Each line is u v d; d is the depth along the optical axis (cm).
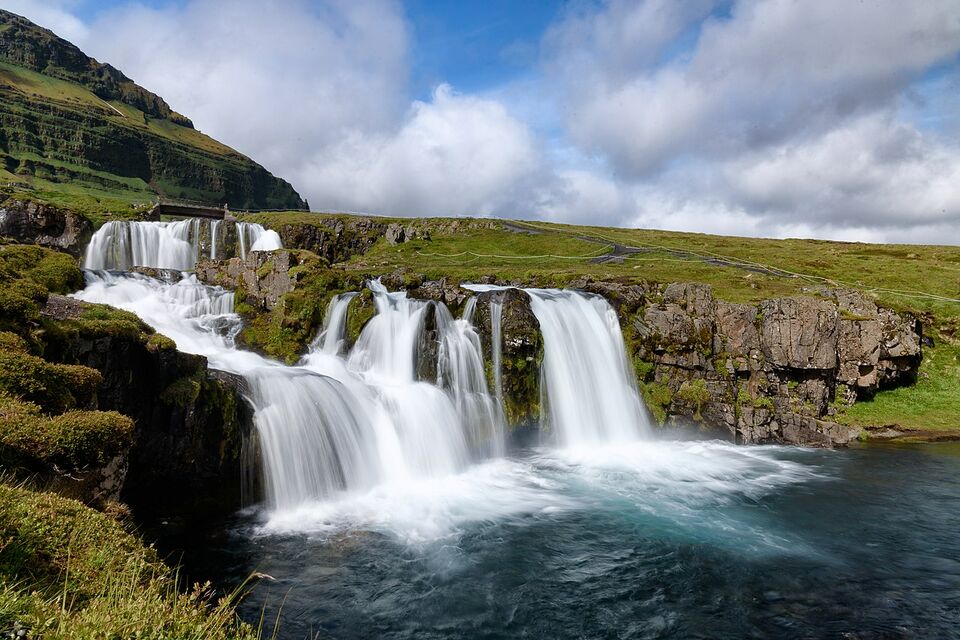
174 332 2727
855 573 1548
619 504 2069
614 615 1314
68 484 1024
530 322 2891
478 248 9150
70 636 507
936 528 1883
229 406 1877
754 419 3194
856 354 3516
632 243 9231
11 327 1441
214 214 10206
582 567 1552
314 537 1688
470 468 2486
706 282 5012
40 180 18912
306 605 1308
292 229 8600
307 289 3181
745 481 2406
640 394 3262
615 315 3403
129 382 1688
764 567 1578
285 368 2431
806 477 2481
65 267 3011
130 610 577
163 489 1780
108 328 1658
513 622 1274
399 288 3641
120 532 839
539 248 8869
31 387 1191
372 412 2245
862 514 2011
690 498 2159
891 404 3628
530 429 2853
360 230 10294
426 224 11000
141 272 3650
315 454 1998
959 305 4644
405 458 2248
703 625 1277
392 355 2841
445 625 1255
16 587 600
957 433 3278
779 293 4269
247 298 3281
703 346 3375
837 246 9906
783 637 1229
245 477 1861
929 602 1388
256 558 1532
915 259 7644
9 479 891
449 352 2739
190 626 592
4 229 5681
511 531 1789
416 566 1523
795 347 3322
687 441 3188
